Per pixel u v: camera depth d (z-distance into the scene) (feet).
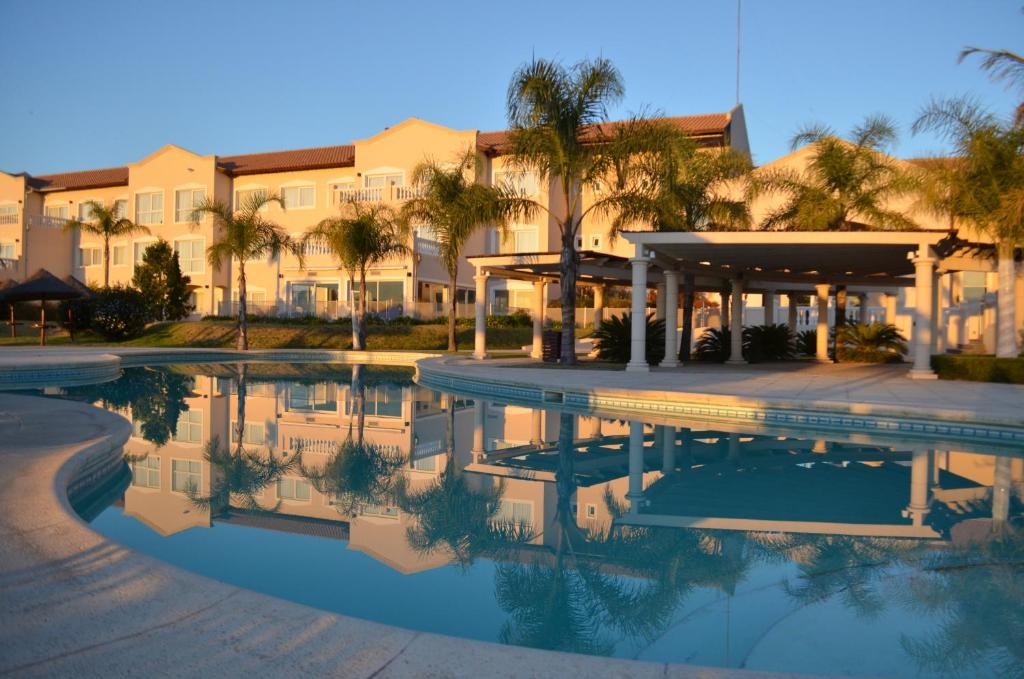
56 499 16.37
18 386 53.67
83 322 115.14
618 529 18.30
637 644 11.62
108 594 10.93
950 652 11.41
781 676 8.66
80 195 155.84
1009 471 25.90
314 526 18.39
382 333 110.01
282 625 9.95
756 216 107.76
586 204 125.18
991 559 15.97
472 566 15.43
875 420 35.55
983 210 58.85
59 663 8.79
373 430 35.47
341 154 139.23
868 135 72.33
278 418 38.96
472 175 121.49
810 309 128.98
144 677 8.49
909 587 14.25
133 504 20.15
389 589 13.89
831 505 20.77
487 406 45.93
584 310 130.41
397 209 118.83
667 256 66.03
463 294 131.95
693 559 15.97
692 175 70.79
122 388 53.36
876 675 10.55
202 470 24.99
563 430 35.76
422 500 21.33
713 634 12.03
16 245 148.66
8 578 11.51
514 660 9.02
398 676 8.57
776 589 14.17
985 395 41.98
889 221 73.20
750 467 26.61
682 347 80.33
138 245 146.72
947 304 100.01
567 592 13.94
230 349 100.94
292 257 130.21
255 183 140.87
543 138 62.23
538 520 19.19
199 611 10.36
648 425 37.32
